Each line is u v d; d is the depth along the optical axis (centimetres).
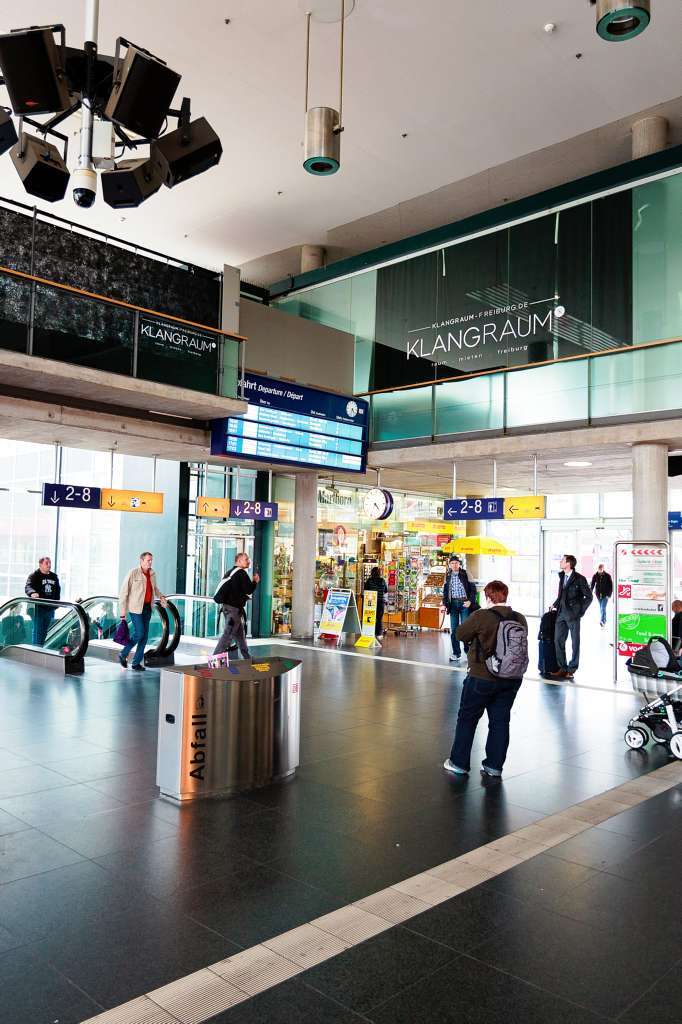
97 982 299
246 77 1111
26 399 1045
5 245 1041
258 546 1630
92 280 1118
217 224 1638
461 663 1275
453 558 1341
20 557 1978
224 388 1191
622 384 1152
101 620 1322
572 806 534
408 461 1423
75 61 499
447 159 1350
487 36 1009
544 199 1294
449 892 389
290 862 425
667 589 1057
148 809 511
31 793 538
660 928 353
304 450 1378
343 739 728
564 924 356
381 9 957
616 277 1206
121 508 1283
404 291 1500
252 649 1402
